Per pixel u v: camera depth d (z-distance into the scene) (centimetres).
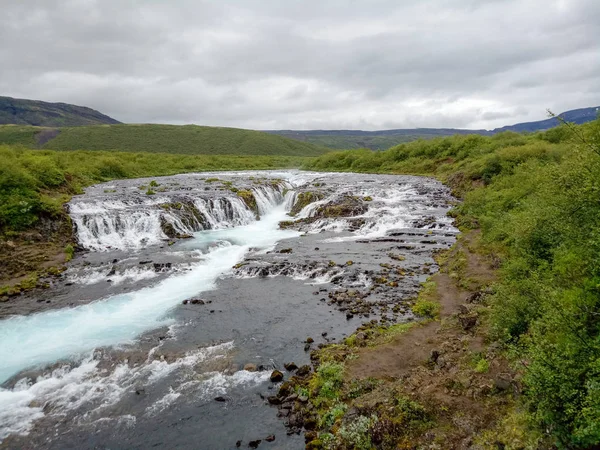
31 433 1082
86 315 1789
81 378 1323
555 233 1441
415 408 954
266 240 3022
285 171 7881
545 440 718
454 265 2066
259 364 1356
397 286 1931
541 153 3850
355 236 2989
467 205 3225
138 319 1734
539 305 1106
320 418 1048
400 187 4716
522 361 961
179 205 3522
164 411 1145
